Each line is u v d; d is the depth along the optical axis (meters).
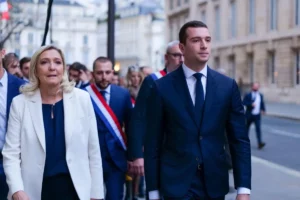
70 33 68.38
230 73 50.69
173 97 4.38
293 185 10.19
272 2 44.22
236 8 49.38
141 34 102.94
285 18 41.94
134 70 9.49
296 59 41.56
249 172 4.36
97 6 67.69
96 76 6.71
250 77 47.84
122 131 6.75
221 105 4.35
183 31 4.39
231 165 4.78
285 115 30.70
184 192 4.24
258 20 45.66
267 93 44.00
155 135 4.43
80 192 4.35
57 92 4.45
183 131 4.31
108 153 6.60
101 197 4.54
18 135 4.38
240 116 4.45
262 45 44.97
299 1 40.97
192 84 4.41
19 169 4.32
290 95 41.38
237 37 49.09
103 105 6.66
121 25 109.12
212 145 4.32
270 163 13.16
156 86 4.45
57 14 64.50
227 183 4.41
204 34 4.32
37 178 4.31
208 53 4.35
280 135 20.91
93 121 4.56
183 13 60.84
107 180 6.66
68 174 4.36
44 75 4.36
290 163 13.60
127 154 6.70
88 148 4.54
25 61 8.52
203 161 4.26
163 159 4.39
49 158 4.33
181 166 4.28
